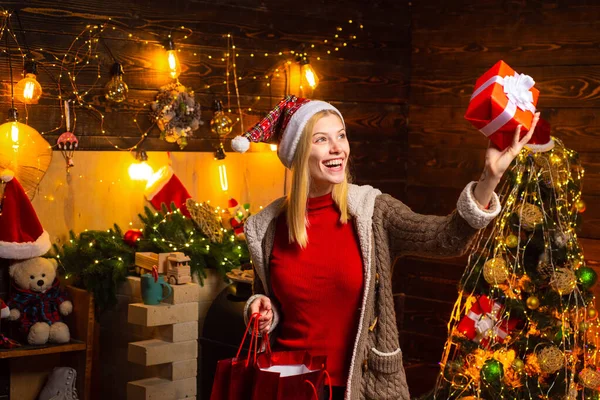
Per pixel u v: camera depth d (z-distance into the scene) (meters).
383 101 4.85
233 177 4.40
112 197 3.97
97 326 3.85
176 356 3.51
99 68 3.81
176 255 3.58
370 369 1.97
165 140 4.07
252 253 2.09
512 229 3.05
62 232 3.83
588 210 4.02
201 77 4.16
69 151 3.78
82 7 3.74
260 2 4.35
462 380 3.10
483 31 4.53
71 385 3.59
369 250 1.94
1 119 3.53
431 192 4.84
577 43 4.11
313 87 4.39
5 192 3.50
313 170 1.99
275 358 1.89
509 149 1.64
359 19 4.73
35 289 3.56
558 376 3.02
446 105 4.75
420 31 4.86
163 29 4.00
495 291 3.06
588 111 4.06
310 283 1.97
